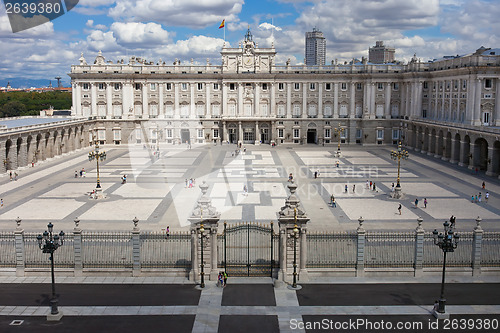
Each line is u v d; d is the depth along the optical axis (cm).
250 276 4647
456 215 6938
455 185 8988
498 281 4575
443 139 11931
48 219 6712
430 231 6106
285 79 14962
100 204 7550
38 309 4022
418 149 13588
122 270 4694
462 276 4691
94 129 14725
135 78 14762
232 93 15038
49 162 11694
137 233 4644
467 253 5178
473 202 7706
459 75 11800
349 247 5416
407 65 14562
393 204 7631
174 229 6184
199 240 4544
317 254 5131
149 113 14988
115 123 14838
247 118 14900
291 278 4553
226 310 4022
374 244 5506
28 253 5147
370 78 14762
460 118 11881
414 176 9875
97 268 4722
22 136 10606
